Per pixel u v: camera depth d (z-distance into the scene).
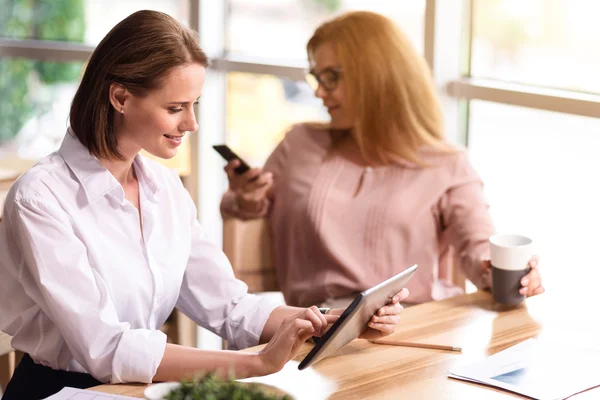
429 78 2.44
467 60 2.76
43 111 3.64
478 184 2.39
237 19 3.38
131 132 1.66
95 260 1.66
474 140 2.79
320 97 2.44
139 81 1.59
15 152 3.67
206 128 3.43
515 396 1.45
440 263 2.45
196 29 3.37
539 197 2.64
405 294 1.69
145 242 1.75
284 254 2.47
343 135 2.49
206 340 3.46
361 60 2.37
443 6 2.68
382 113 2.38
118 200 1.71
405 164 2.39
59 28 3.59
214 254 1.91
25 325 1.68
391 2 2.92
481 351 1.64
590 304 1.94
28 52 3.58
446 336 1.72
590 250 2.54
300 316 1.55
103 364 1.54
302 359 1.62
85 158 1.67
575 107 2.40
